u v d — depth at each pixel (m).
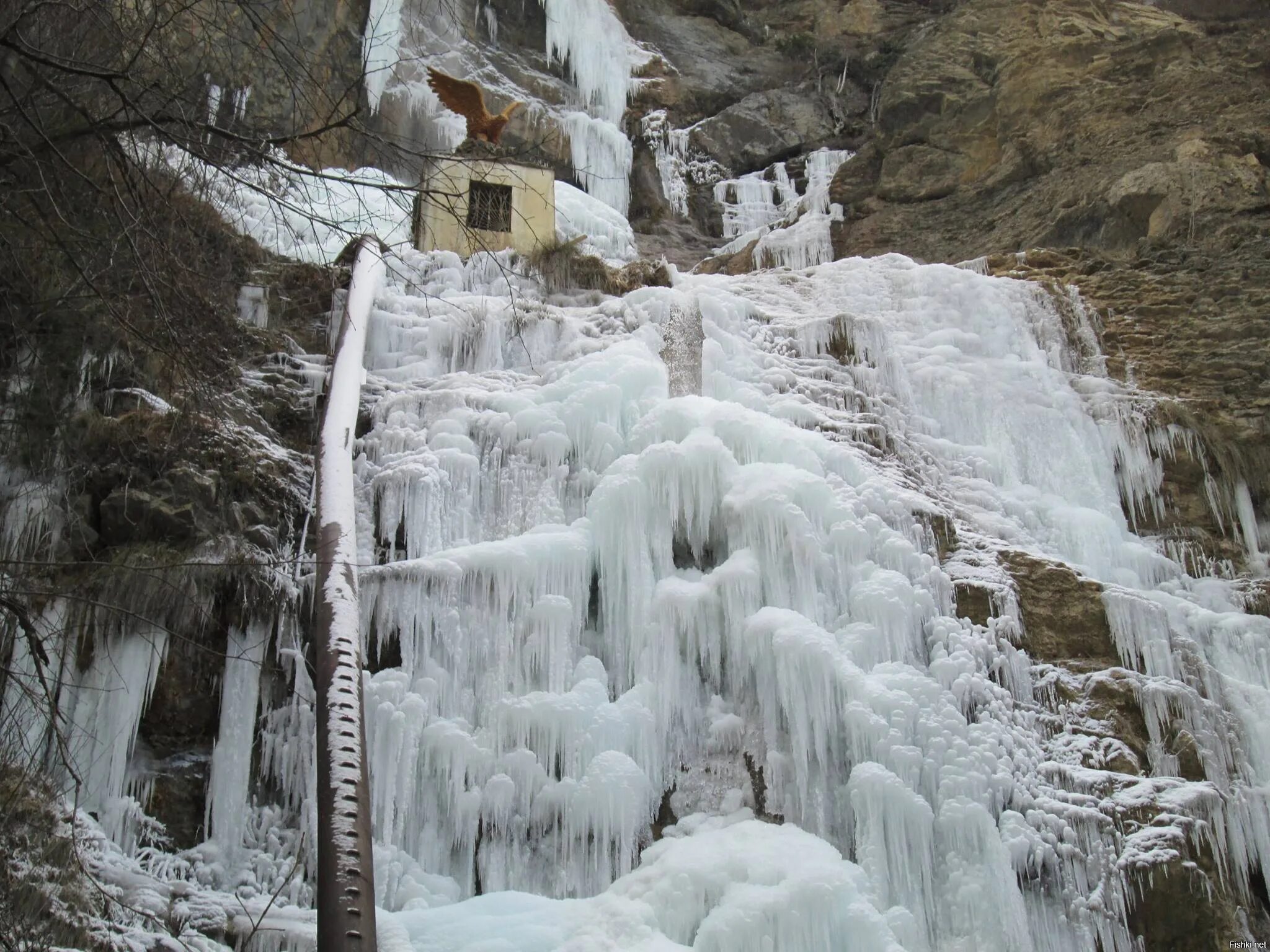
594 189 22.44
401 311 12.61
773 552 9.48
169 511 9.09
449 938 7.23
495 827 8.42
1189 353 13.98
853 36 25.91
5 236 7.79
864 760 8.45
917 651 9.38
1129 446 12.89
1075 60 20.20
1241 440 13.02
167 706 8.59
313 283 12.53
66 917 7.02
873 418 11.95
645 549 9.56
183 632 8.71
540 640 9.10
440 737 8.48
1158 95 18.75
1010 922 7.86
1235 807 9.07
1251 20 21.28
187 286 8.27
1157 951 8.13
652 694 8.95
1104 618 10.02
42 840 7.30
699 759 8.90
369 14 20.47
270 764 8.62
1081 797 8.57
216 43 8.38
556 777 8.65
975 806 8.19
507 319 12.53
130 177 7.25
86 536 9.09
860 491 10.20
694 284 14.34
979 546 10.41
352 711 7.65
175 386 10.06
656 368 11.18
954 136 20.67
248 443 10.08
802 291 14.70
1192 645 10.09
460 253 14.49
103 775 8.23
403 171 19.03
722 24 26.64
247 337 11.38
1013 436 12.77
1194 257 15.34
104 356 9.77
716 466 9.89
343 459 9.84
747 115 24.14
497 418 10.68
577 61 23.58
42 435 9.38
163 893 7.61
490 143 15.44
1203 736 9.39
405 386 11.50
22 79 7.54
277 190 7.75
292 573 9.23
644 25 25.78
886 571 9.48
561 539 9.52
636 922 7.43
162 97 7.05
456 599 9.09
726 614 9.22
